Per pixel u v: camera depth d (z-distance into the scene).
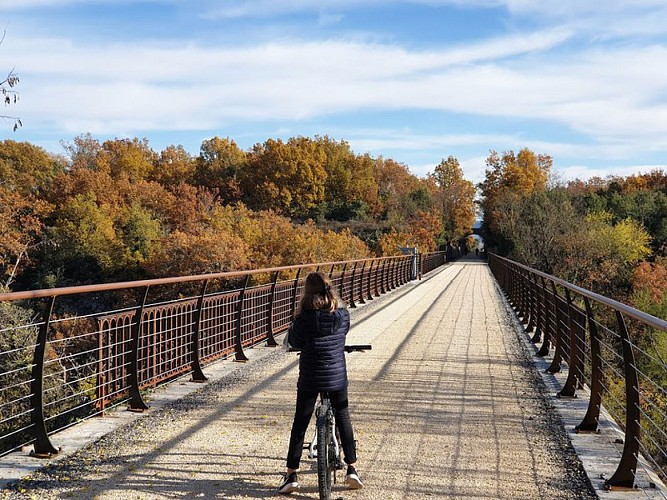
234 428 6.01
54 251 50.03
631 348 4.53
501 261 30.84
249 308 10.68
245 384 7.99
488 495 4.36
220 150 97.81
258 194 89.00
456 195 100.69
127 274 50.53
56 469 4.85
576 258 46.03
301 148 94.38
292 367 9.17
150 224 53.66
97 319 6.24
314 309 4.36
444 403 6.99
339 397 4.44
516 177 87.12
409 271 36.94
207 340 9.02
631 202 59.34
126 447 5.41
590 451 5.34
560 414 6.59
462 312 17.66
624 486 4.48
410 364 9.34
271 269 10.90
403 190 104.00
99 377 6.36
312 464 5.04
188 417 6.41
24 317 19.00
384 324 14.58
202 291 8.31
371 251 67.25
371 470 4.85
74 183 63.22
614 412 6.58
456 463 5.02
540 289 12.03
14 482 4.55
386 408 6.73
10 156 63.56
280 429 5.98
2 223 37.19
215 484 4.57
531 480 4.65
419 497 4.32
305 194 90.19
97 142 98.88
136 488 4.46
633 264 46.81
